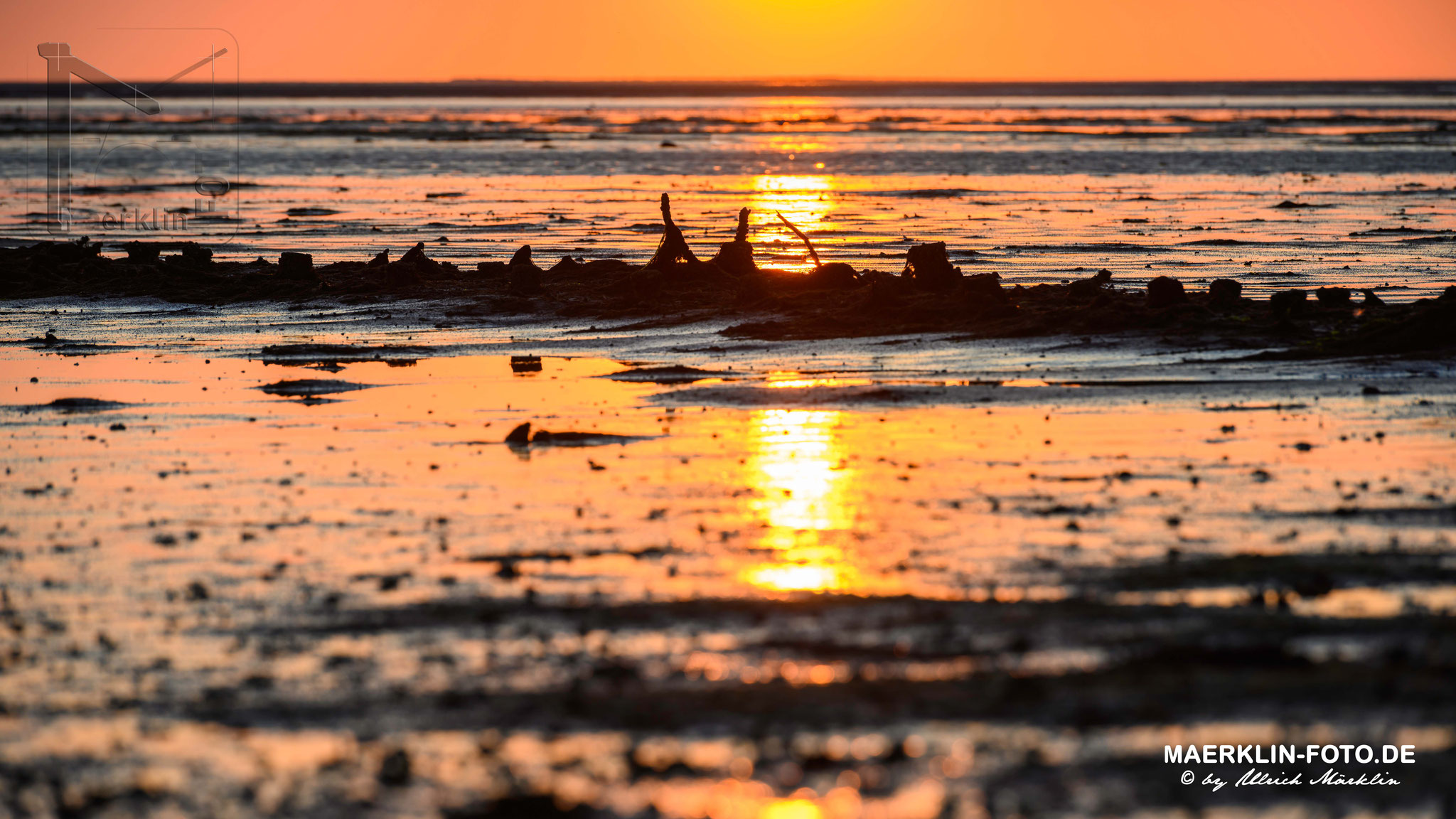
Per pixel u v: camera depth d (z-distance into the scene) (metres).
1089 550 44.22
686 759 29.67
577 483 54.50
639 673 34.34
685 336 92.69
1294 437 61.03
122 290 114.00
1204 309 89.31
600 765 29.52
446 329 97.44
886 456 58.31
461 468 57.22
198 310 106.94
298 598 40.62
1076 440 60.81
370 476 56.00
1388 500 49.97
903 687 33.03
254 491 53.72
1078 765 29.06
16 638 37.72
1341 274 122.81
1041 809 27.42
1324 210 193.62
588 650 36.00
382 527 48.34
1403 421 63.94
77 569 43.75
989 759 29.38
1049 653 35.03
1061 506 49.78
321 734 31.38
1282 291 103.69
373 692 33.50
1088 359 80.38
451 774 29.30
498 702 32.75
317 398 73.50
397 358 86.44
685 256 109.00
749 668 34.53
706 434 63.41
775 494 52.34
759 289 103.12
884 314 93.56
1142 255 140.75
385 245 157.25
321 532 47.66
